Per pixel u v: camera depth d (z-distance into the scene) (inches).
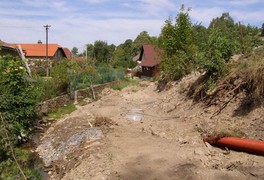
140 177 292.4
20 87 478.3
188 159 320.2
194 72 629.9
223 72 462.3
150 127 450.9
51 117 608.1
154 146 367.2
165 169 303.4
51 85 720.3
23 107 468.8
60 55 2452.0
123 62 2146.9
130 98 788.0
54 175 342.0
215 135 345.1
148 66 1530.5
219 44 470.0
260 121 354.3
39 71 1302.9
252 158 301.6
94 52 2214.6
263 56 436.8
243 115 384.2
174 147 358.3
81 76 920.3
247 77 409.4
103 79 1101.1
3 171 295.1
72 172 329.7
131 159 331.3
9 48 788.6
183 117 485.4
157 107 603.5
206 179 278.7
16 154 346.9
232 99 419.5
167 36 795.4
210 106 453.4
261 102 374.6
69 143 423.2
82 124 496.4
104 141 398.0
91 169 319.0
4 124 313.9
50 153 409.7
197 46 716.0
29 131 491.2
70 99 786.2
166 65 775.1
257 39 525.0
